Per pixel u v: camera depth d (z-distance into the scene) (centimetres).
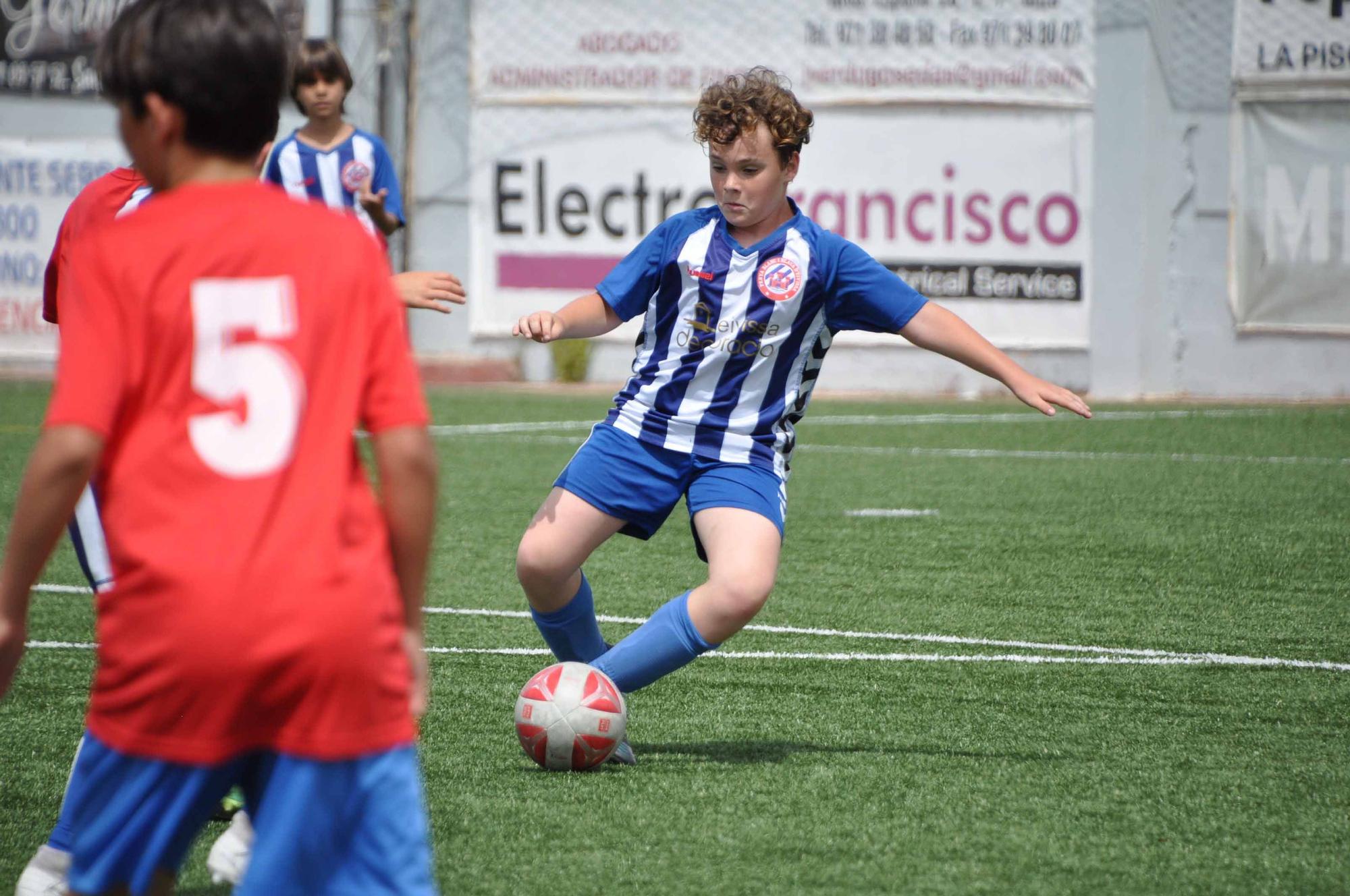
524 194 6366
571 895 1033
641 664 1385
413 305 1063
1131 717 1577
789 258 1407
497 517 3025
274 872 694
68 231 1256
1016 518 3036
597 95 6269
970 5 6006
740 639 1967
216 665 676
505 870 1082
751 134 1377
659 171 6272
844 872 1086
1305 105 5944
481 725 1527
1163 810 1245
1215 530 2897
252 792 745
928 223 6122
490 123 6347
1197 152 6003
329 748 693
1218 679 1748
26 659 1808
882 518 3034
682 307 1426
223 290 704
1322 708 1614
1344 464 3931
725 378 1412
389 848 707
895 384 6234
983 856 1124
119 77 720
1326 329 6016
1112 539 2789
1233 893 1051
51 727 1505
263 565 683
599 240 6341
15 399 5241
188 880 1085
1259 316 6050
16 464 3688
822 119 6128
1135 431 4731
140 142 736
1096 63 5984
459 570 2470
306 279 716
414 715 742
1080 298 6075
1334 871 1098
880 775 1349
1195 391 6103
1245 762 1402
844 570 2480
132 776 698
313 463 702
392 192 2869
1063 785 1320
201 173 730
